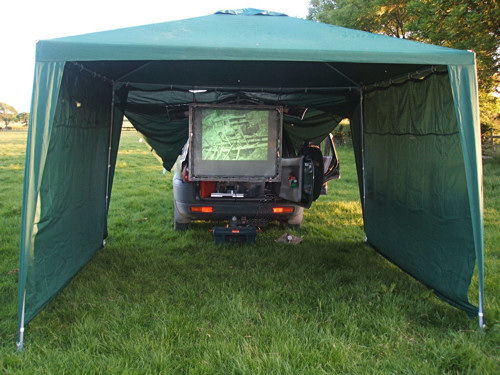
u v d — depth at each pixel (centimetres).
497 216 731
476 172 325
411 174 447
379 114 530
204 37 359
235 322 341
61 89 363
